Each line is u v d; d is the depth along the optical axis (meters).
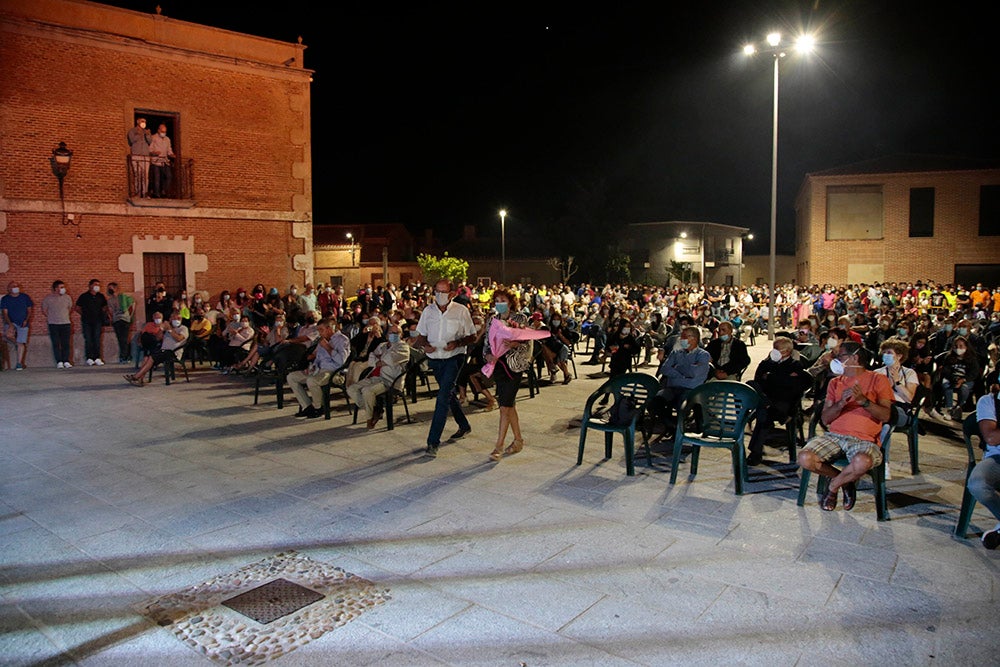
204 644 3.66
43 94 14.88
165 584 4.36
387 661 3.49
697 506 5.66
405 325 12.06
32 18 14.65
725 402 6.21
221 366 13.56
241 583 4.36
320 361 9.23
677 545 4.87
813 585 4.25
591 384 12.23
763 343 20.08
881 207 36.09
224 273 17.50
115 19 15.68
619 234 48.47
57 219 15.21
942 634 3.69
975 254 35.12
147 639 3.72
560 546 4.87
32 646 3.66
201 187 17.02
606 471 6.67
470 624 3.84
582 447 6.87
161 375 13.24
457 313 7.27
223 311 15.88
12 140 14.59
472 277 50.66
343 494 6.03
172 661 3.51
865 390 5.29
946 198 35.28
